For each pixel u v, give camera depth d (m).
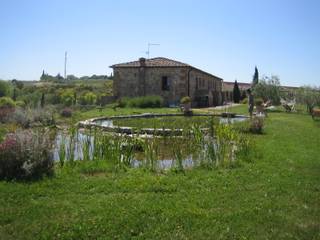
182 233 4.42
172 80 33.78
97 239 4.23
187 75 33.75
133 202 5.44
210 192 6.04
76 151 8.96
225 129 9.16
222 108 33.75
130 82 34.56
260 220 4.85
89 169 7.46
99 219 4.74
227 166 8.01
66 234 4.30
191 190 6.13
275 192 6.10
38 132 7.70
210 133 9.48
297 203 5.57
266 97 36.19
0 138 8.81
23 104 24.62
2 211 4.99
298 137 13.66
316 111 23.19
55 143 8.85
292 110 31.94
